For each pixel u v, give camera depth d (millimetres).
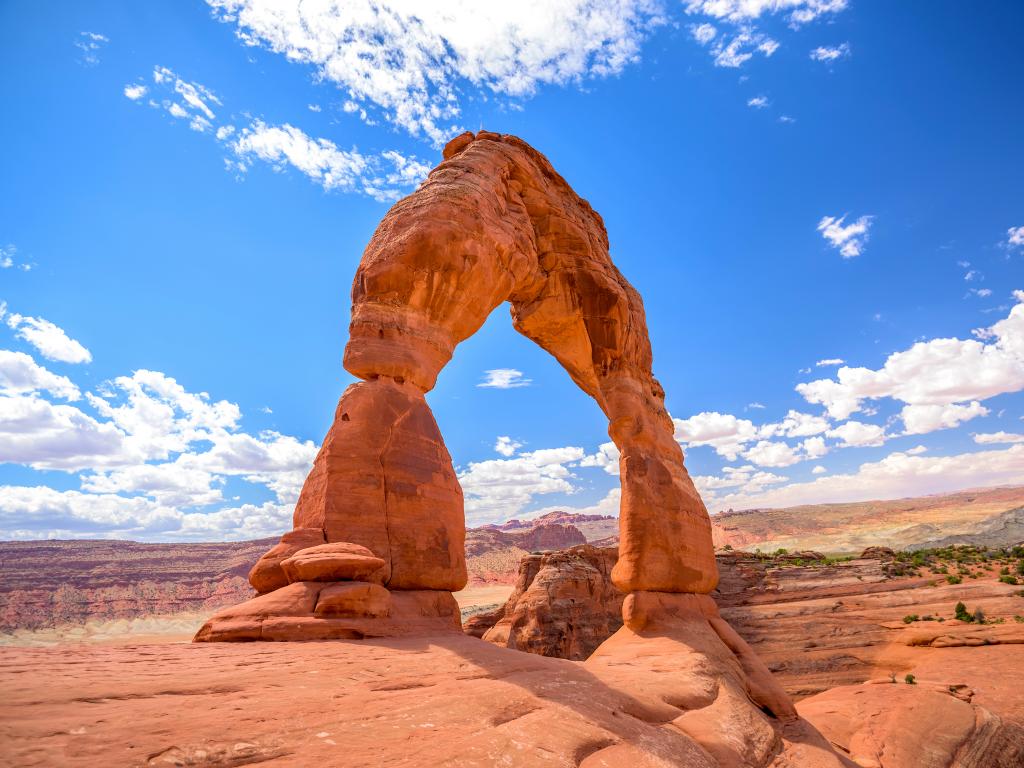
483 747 5273
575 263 20219
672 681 10820
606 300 20047
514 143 20281
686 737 8242
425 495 11922
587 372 21078
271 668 6555
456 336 15055
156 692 5336
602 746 6352
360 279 14383
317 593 9312
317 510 11070
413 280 13781
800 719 14430
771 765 10008
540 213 19875
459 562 12195
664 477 18516
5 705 4504
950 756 23172
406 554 11219
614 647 15227
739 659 16062
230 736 4516
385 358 12898
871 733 24703
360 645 8234
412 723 5488
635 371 20719
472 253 14789
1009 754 24844
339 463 11234
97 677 5598
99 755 3908
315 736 4836
